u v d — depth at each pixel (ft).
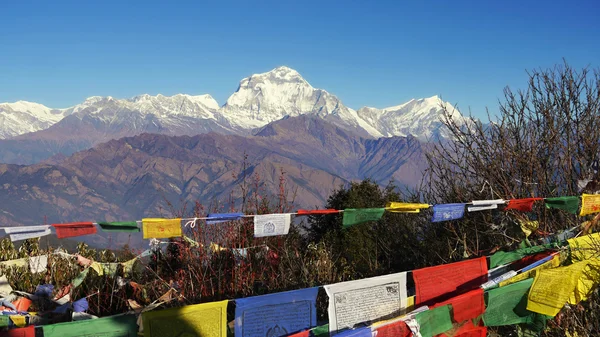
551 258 17.53
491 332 18.25
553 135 22.56
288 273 23.21
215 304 11.88
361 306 13.73
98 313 19.60
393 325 12.86
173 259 23.53
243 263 22.36
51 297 20.33
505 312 15.44
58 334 10.53
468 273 16.19
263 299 12.53
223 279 21.68
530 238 22.04
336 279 24.50
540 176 22.59
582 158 22.82
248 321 12.35
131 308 19.29
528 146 23.17
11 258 24.11
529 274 16.72
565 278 15.42
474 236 23.93
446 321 13.91
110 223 12.55
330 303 13.26
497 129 23.63
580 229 20.42
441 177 24.84
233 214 14.21
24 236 11.50
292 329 12.89
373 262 29.30
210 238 22.93
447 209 17.40
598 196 19.94
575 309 18.21
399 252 27.35
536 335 16.10
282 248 24.23
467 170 23.84
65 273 22.76
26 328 10.30
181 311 11.52
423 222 26.50
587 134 22.79
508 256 17.71
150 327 11.17
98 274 21.62
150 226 12.91
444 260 23.18
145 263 23.81
